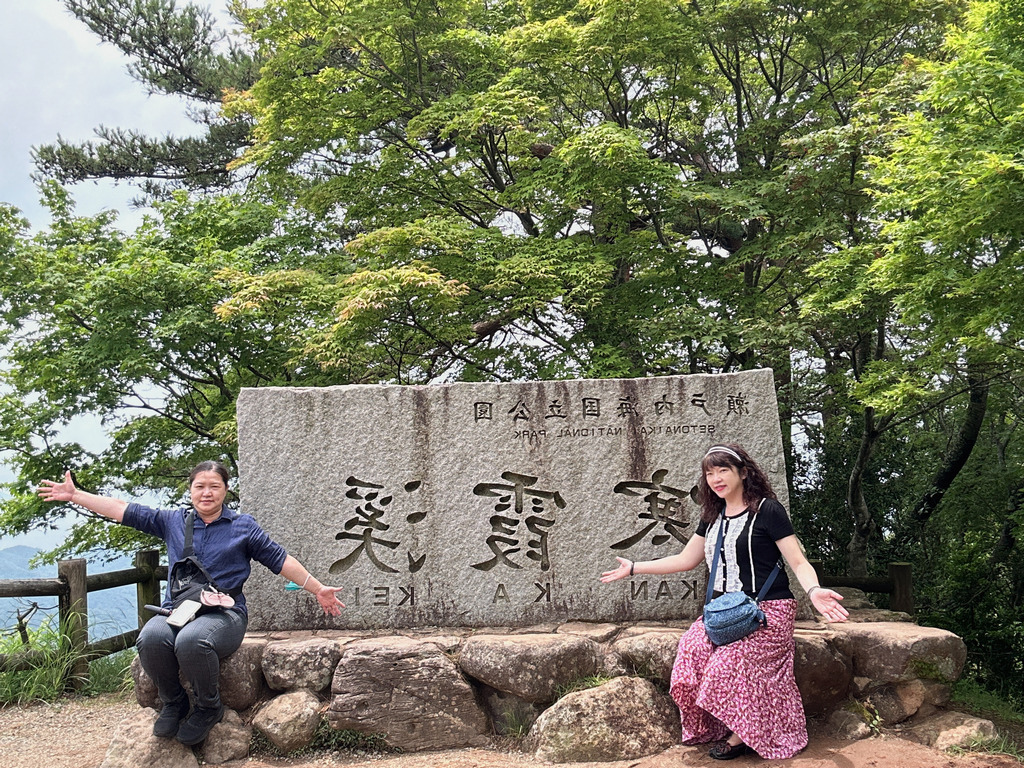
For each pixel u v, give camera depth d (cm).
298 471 562
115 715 573
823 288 813
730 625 412
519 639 494
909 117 646
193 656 422
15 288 934
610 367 918
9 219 960
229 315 838
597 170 922
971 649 924
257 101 1119
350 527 557
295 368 1005
